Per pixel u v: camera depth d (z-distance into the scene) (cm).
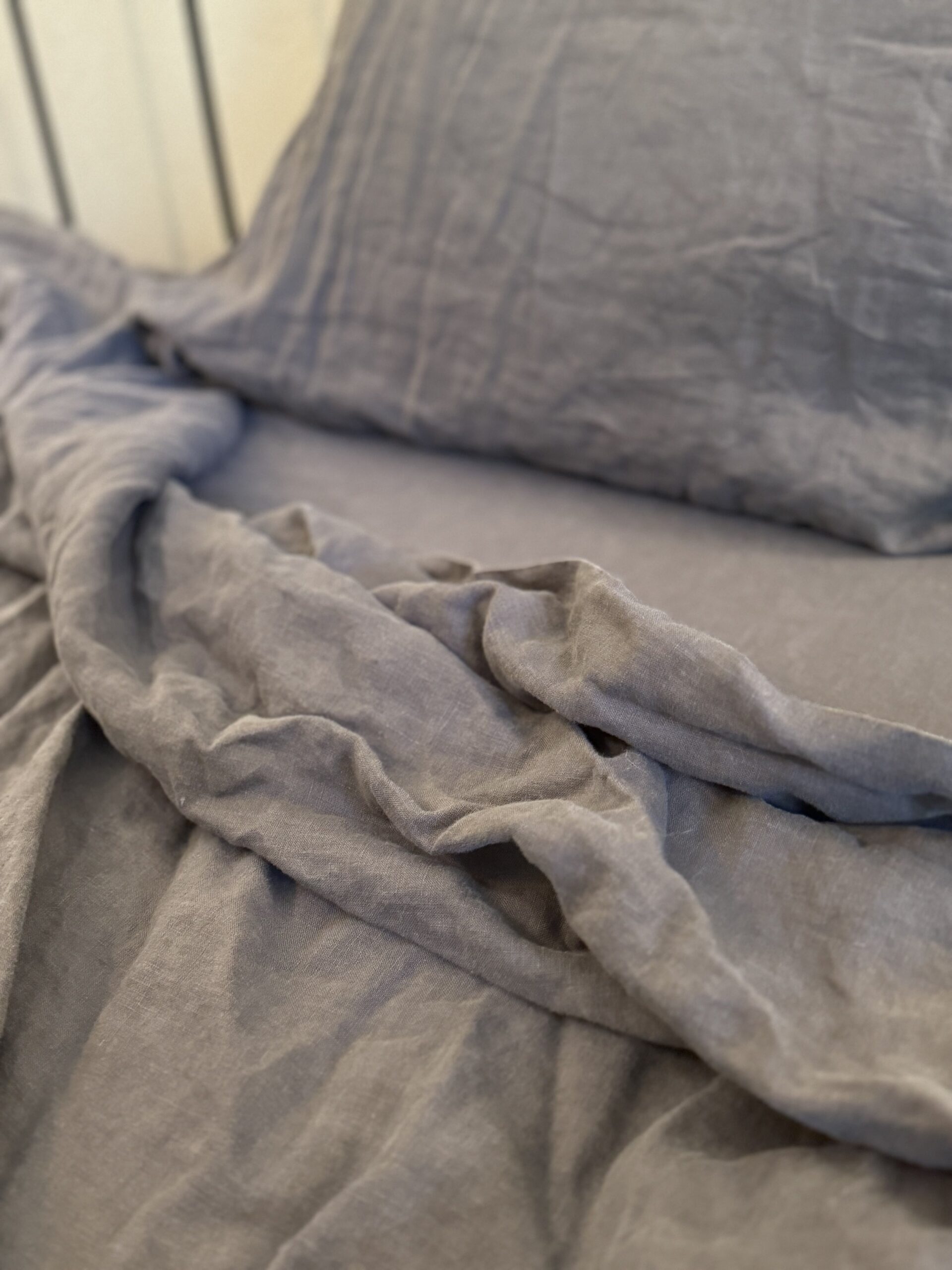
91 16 106
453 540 74
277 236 88
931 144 61
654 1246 36
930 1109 34
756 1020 38
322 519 68
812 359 66
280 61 103
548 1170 41
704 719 47
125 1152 42
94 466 72
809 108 64
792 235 65
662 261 69
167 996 47
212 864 52
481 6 75
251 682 59
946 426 63
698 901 43
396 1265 38
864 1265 33
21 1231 41
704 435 70
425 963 48
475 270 77
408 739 53
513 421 79
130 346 95
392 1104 42
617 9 70
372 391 84
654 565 69
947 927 43
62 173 119
